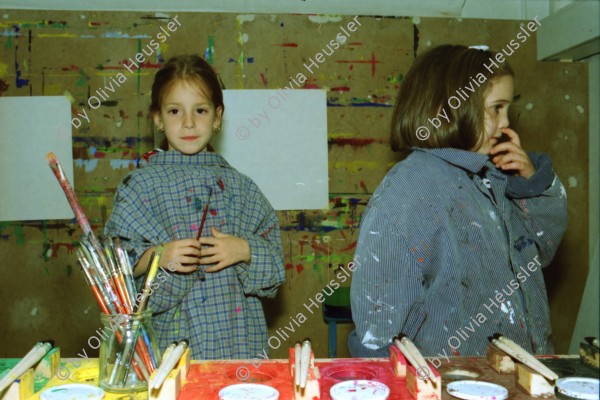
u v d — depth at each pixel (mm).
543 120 1488
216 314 833
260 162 1439
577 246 1485
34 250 1389
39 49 1377
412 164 731
